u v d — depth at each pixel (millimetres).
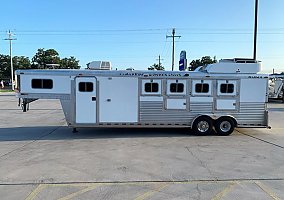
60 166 6805
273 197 4980
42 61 97375
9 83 89875
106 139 10227
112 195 5059
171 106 10891
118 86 10734
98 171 6414
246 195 5066
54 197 4973
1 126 13508
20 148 8773
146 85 10812
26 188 5391
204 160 7336
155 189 5340
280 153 8133
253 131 12062
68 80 10625
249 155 7879
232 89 10977
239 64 10977
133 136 10789
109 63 11531
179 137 10586
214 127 11320
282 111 20859
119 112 10789
